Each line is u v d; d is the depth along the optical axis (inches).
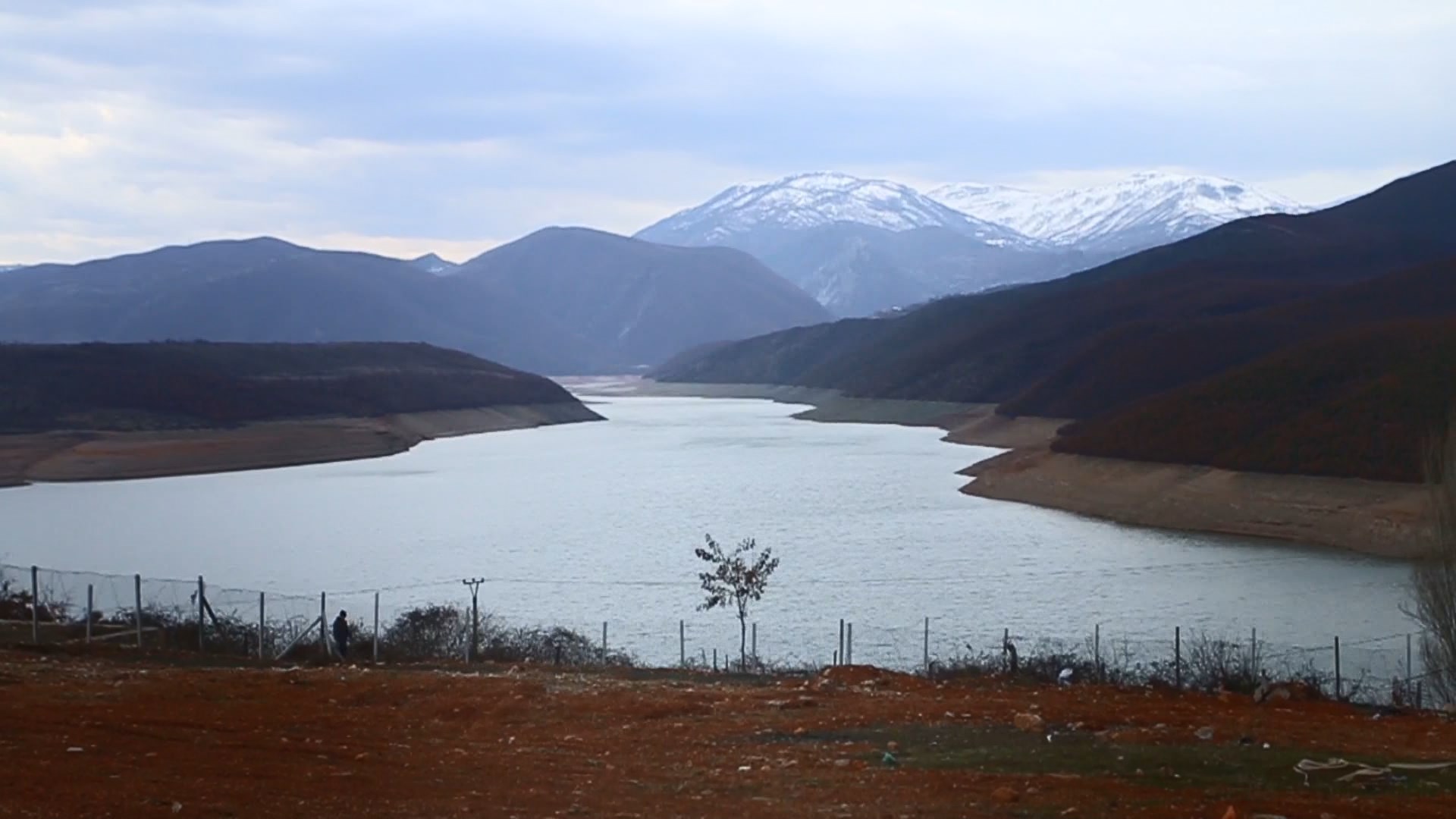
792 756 591.5
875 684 831.1
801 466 3607.3
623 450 4293.8
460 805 491.8
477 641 1159.0
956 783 531.2
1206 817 472.1
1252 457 2502.5
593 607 1622.8
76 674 820.0
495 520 2508.6
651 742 627.8
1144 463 2738.7
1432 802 503.8
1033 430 4367.6
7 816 449.4
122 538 2306.8
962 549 2102.6
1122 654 1256.8
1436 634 941.8
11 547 2206.0
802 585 1772.9
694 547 2127.2
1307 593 1702.8
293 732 638.5
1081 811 480.7
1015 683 895.1
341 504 2822.3
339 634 1042.1
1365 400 2532.0
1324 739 637.9
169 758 560.7
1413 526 2037.4
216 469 3759.8
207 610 1179.3
